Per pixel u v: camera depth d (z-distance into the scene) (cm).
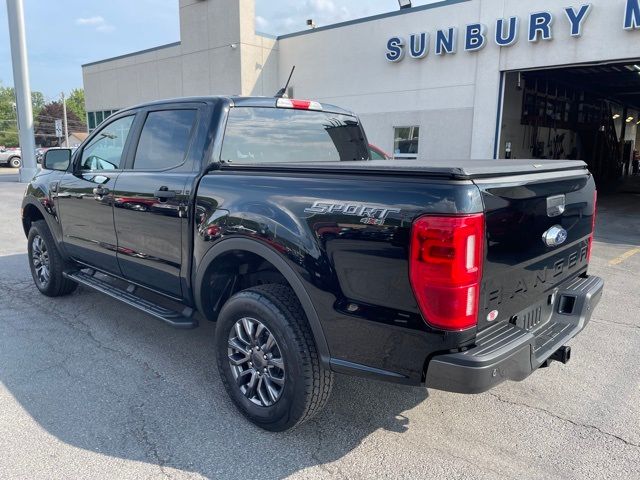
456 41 1395
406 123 1544
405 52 1516
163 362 383
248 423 302
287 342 271
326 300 254
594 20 1158
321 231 253
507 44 1289
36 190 503
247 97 364
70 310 493
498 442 286
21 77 2095
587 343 424
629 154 2947
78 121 9912
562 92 1988
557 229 283
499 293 245
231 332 307
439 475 257
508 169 248
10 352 397
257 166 296
